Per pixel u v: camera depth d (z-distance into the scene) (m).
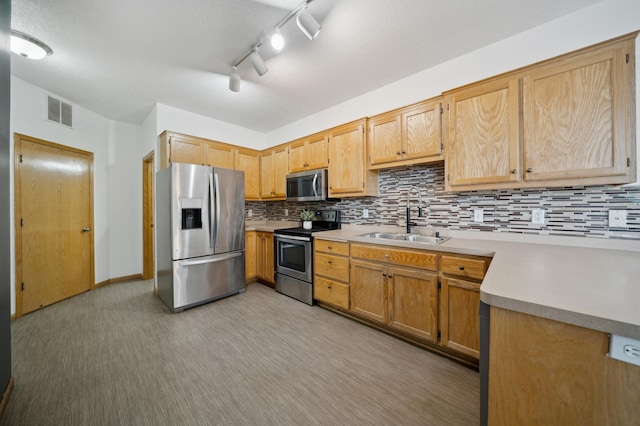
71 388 1.51
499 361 0.78
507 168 1.71
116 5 1.54
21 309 2.54
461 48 2.00
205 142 3.33
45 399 1.42
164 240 2.83
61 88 2.70
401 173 2.62
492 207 2.04
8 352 1.42
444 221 2.30
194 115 3.38
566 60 1.50
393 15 1.63
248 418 1.30
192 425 1.25
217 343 2.03
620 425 0.61
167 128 3.12
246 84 2.58
